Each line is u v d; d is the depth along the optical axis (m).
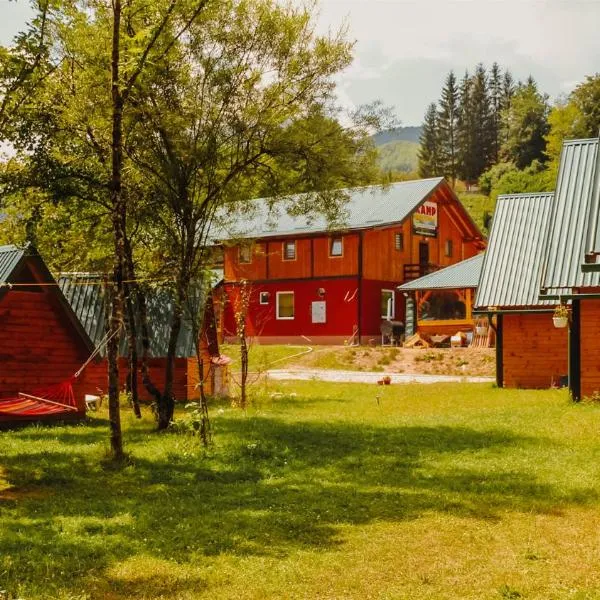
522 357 30.19
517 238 32.84
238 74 20.38
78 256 25.08
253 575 8.59
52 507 11.95
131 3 17.53
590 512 11.13
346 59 20.94
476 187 156.38
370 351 42.41
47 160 19.89
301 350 44.53
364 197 55.28
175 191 20.45
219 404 27.33
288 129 21.05
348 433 18.59
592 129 94.19
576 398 22.78
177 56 19.78
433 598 7.77
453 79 161.75
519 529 10.34
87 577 8.53
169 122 19.44
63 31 19.44
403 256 54.31
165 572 8.71
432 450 16.30
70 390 17.88
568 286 23.20
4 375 21.95
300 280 52.62
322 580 8.43
